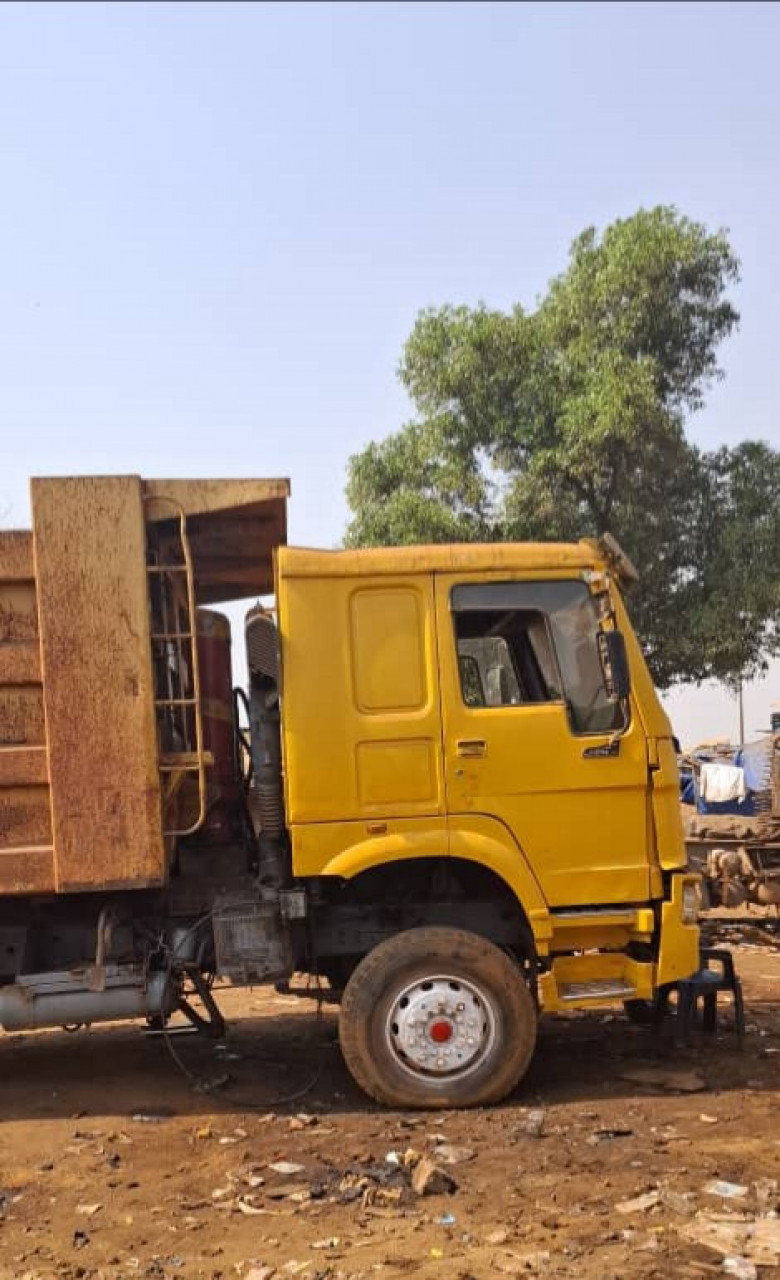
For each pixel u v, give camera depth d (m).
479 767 6.18
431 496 21.36
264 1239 4.39
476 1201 4.71
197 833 6.68
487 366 20.98
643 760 6.30
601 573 6.41
